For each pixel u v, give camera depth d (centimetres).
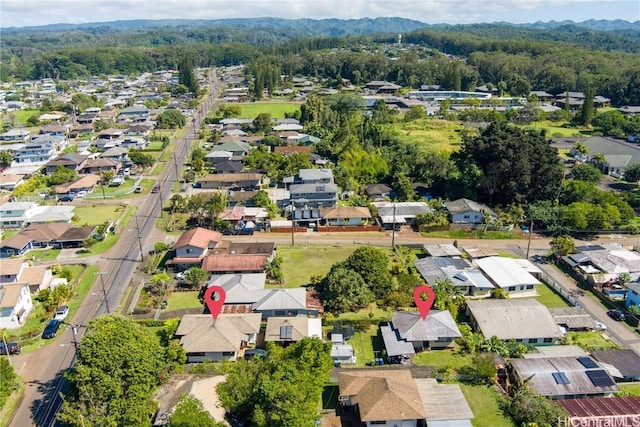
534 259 9550
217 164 14800
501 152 11706
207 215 11181
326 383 6000
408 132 18625
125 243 10169
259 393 5088
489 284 8106
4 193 13338
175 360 6122
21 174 14250
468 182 12200
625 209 11006
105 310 7700
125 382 5272
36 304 7894
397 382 5634
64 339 7012
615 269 8538
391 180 13712
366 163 14050
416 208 11362
